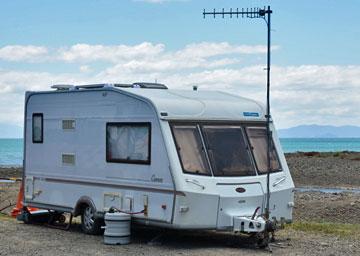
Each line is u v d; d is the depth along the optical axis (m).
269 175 12.25
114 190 12.73
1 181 34.72
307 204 23.06
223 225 11.63
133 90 12.55
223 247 11.81
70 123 13.95
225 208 11.64
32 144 15.15
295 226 14.70
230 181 11.75
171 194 11.40
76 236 13.20
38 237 13.04
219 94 13.34
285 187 12.48
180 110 11.91
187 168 11.48
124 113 12.55
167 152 11.51
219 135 12.11
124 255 10.95
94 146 13.27
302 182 40.00
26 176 15.37
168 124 11.69
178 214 11.30
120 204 12.58
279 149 12.84
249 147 12.37
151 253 11.15
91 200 13.35
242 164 12.09
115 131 12.75
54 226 14.75
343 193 28.97
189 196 11.30
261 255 10.94
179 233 13.45
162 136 11.62
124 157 12.51
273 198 12.24
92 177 13.31
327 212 21.19
